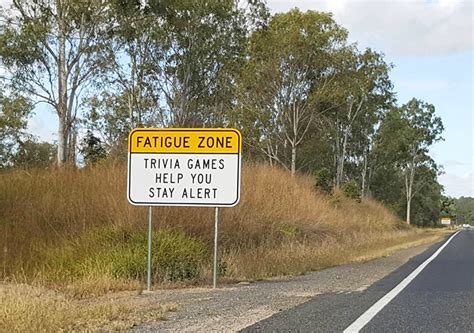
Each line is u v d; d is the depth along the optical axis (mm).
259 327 7496
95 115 43750
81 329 7180
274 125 48500
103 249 13758
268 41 45719
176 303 9453
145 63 38438
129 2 33781
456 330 7500
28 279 12180
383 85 61500
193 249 13859
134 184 11703
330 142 64375
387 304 9539
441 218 137000
